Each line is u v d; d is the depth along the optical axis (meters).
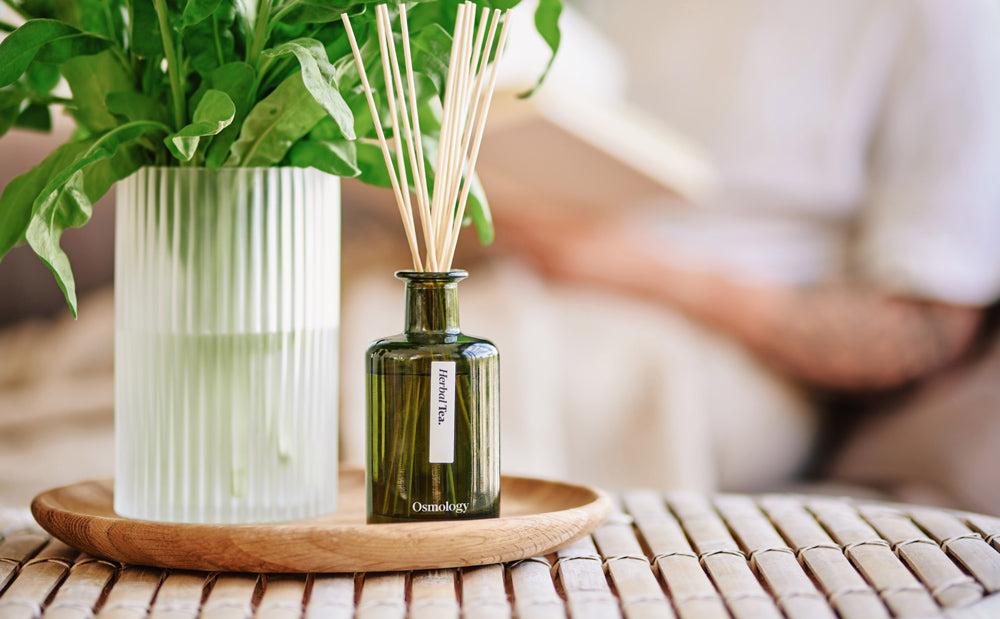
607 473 1.51
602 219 1.73
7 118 0.63
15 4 0.59
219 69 0.55
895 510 0.68
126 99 0.57
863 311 1.61
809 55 1.87
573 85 1.45
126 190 0.60
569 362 1.55
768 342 1.62
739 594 0.49
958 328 1.60
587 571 0.53
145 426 0.59
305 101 0.55
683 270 1.67
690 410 1.53
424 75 0.61
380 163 0.63
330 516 0.63
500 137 1.37
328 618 0.45
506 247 1.72
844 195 1.82
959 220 1.63
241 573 0.52
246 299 0.58
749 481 1.62
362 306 1.46
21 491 1.11
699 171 1.55
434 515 0.54
